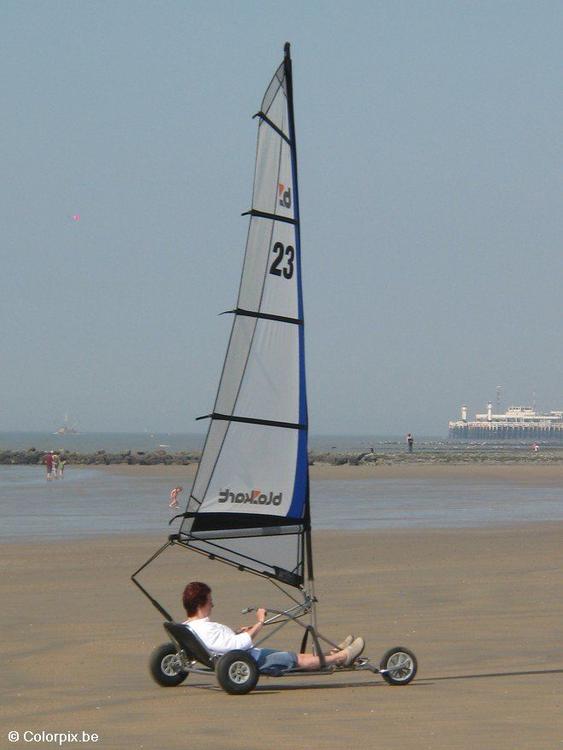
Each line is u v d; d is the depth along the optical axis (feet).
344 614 99.40
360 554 153.38
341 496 321.73
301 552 69.82
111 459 654.53
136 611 103.19
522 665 75.92
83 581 126.00
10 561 147.54
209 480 67.36
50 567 140.56
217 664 65.92
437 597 109.29
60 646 84.99
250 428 68.23
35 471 533.55
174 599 111.34
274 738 54.13
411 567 136.46
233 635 67.77
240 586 120.37
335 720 58.18
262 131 69.36
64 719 59.77
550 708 60.85
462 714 59.31
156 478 451.53
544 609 101.14
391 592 113.09
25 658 80.07
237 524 68.08
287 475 69.21
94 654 81.56
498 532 191.93
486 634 88.43
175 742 53.62
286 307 69.46
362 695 65.57
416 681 70.38
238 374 67.92
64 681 71.41
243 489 68.23
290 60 70.64
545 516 239.09
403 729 55.67
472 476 471.62
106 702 64.54
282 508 69.05
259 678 72.08
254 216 68.59
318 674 70.03
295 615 69.82
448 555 151.33
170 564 143.43
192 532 67.10
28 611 103.09
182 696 66.08
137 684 70.28
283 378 69.10
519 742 52.39
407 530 197.98
